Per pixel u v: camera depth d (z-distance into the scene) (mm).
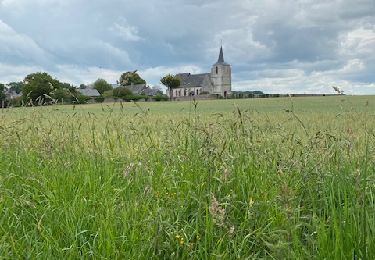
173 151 6203
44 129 7688
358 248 3184
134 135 7504
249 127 6355
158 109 39969
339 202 3836
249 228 3891
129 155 6422
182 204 4367
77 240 3873
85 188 4922
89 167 5691
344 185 4211
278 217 3918
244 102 61562
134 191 4867
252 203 4090
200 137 6117
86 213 4238
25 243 3771
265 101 62938
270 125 7535
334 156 5004
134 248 3604
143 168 5324
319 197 4641
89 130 9219
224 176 4543
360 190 3760
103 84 114875
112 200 4445
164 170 5289
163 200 4508
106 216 4027
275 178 4906
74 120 10492
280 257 3193
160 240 3582
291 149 5637
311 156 5199
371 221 3381
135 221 3922
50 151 6293
